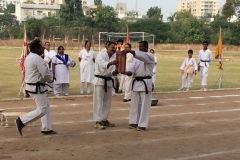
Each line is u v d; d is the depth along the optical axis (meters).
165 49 61.75
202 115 12.09
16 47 58.03
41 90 8.67
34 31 59.44
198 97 15.88
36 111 8.72
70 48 54.50
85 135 9.15
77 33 58.16
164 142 8.66
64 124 10.30
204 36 66.25
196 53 54.72
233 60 43.56
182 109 13.04
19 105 12.79
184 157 7.55
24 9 114.00
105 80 9.83
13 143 8.30
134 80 9.80
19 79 20.64
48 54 14.91
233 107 13.83
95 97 9.89
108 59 9.89
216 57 19.11
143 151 7.89
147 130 9.84
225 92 17.70
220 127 10.41
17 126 8.67
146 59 9.48
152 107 13.26
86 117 11.27
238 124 10.85
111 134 9.31
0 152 7.62
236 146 8.48
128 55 14.13
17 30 67.00
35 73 8.59
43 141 8.51
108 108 10.15
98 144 8.37
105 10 71.12
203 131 9.88
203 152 7.94
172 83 20.84
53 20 72.81
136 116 9.94
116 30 69.56
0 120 10.38
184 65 17.83
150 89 9.74
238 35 65.19
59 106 12.91
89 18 72.19
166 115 11.92
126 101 14.05
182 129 10.05
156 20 68.81
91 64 15.55
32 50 8.71
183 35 67.25
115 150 7.92
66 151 7.77
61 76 14.69
